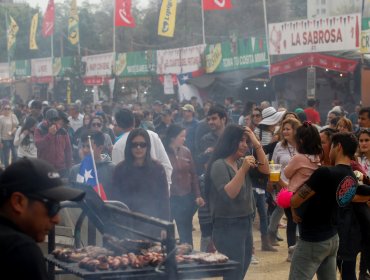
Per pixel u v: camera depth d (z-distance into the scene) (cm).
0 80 5338
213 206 707
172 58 3309
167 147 962
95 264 482
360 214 793
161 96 4050
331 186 666
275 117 1177
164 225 468
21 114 2847
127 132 912
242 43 2795
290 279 692
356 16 2166
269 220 1241
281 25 2414
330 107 2691
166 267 471
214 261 505
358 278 881
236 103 2347
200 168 1078
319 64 2312
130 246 536
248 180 710
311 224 674
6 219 351
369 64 2420
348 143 675
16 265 334
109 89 4138
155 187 752
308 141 746
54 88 4653
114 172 757
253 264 1027
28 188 352
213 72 3034
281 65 2411
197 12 5741
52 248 554
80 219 606
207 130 1136
